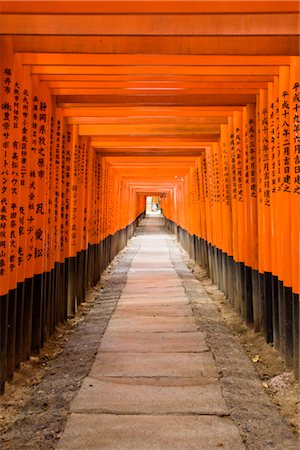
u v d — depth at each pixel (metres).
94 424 3.28
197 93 5.26
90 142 8.50
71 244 7.00
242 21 3.28
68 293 6.93
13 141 4.12
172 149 10.27
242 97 5.65
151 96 5.53
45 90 4.94
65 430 3.19
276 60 4.21
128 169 14.90
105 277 10.83
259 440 3.08
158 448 2.96
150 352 4.98
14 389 4.01
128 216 21.28
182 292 8.49
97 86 5.01
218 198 8.45
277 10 3.20
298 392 3.85
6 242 3.89
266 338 5.25
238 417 3.39
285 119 4.41
